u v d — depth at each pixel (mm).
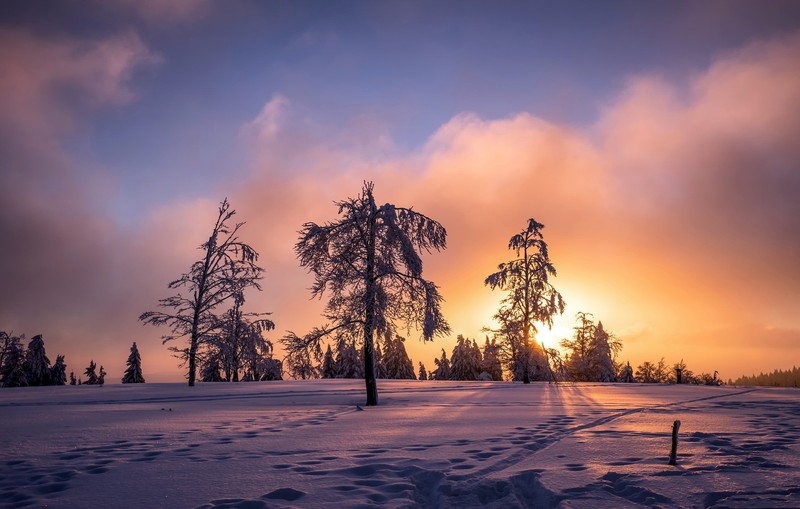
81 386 29219
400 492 5359
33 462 7227
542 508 5047
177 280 29891
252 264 31328
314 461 6992
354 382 31297
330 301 20219
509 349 36219
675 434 6535
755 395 21172
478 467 6418
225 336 30281
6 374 49000
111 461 7207
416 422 11578
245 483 5816
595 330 49938
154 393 22938
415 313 20562
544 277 33625
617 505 4785
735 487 5340
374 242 20484
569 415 12758
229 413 14273
